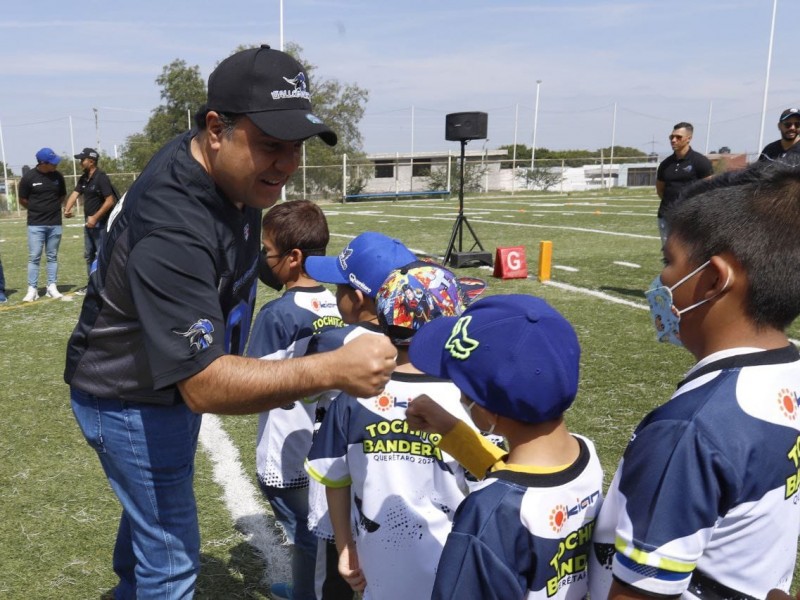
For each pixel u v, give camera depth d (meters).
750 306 1.21
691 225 1.27
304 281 2.65
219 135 1.78
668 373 5.27
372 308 2.24
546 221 18.30
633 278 9.32
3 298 8.77
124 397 1.94
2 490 3.66
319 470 1.99
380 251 2.19
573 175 44.84
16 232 19.77
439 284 1.91
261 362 1.67
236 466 3.97
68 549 3.10
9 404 4.96
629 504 1.19
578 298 8.08
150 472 2.00
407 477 1.89
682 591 1.16
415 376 1.91
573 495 1.37
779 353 1.23
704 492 1.12
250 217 2.06
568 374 1.38
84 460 4.04
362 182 35.97
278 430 2.52
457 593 1.32
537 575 1.34
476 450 1.68
